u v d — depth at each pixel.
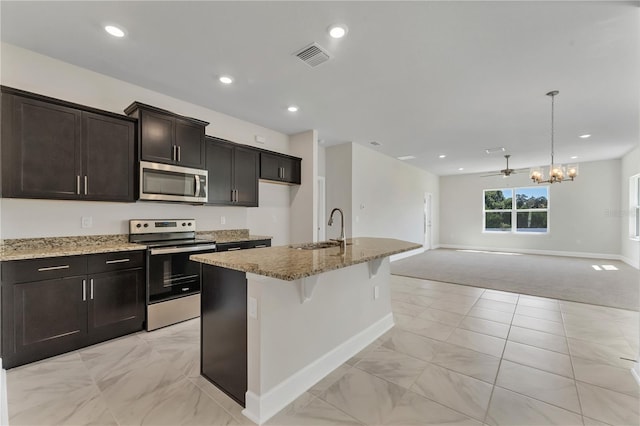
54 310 2.40
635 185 6.46
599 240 7.57
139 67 2.84
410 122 4.45
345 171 5.82
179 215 3.63
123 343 2.66
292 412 1.79
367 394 1.96
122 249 2.75
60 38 2.38
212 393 1.95
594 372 2.22
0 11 2.04
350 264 1.89
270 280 1.77
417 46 2.46
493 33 2.28
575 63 2.72
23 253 2.34
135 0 1.94
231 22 2.17
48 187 2.47
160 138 3.12
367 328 2.73
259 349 1.72
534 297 4.16
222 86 3.24
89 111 2.70
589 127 4.62
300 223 4.98
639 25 2.17
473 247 9.55
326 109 3.92
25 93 2.35
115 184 2.85
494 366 2.31
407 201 7.95
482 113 4.04
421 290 4.54
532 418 1.72
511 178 8.90
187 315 3.22
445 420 1.71
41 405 1.81
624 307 3.71
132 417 1.72
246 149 4.15
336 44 2.45
